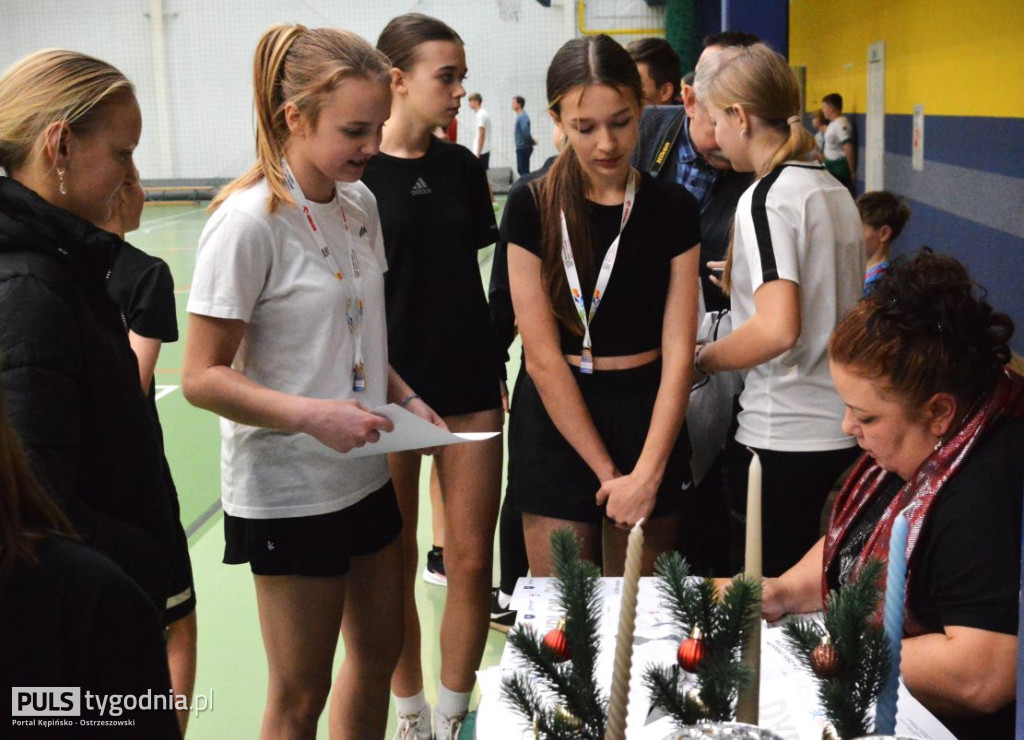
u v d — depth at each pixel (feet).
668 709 3.40
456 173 8.71
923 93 29.17
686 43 46.88
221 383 6.23
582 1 62.69
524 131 59.41
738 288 8.39
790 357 7.97
